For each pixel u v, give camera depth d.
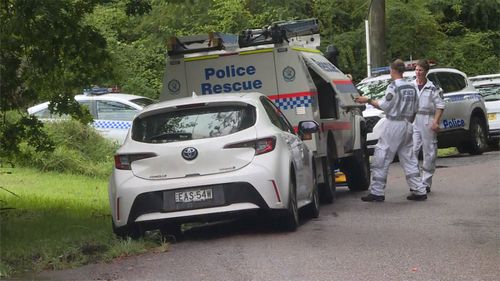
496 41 50.56
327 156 17.27
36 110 25.09
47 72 15.56
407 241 11.84
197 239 12.95
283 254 11.05
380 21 32.47
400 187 19.75
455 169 22.70
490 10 50.19
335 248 11.39
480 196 16.84
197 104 12.60
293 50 16.34
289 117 16.36
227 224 14.83
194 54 16.89
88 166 24.20
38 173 23.20
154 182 12.05
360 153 19.89
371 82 26.33
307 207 14.56
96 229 13.62
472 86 27.91
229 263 10.59
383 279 9.49
